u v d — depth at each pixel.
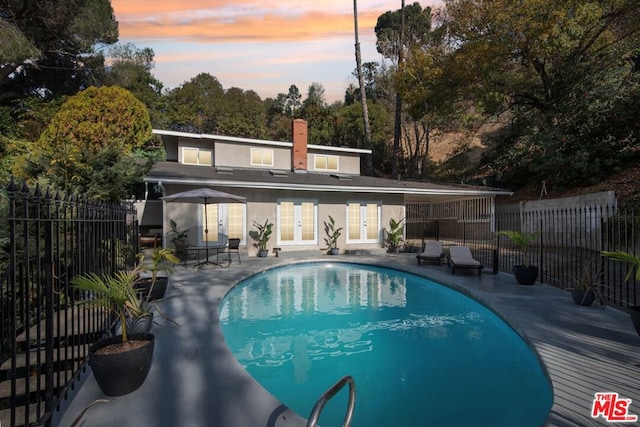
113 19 25.70
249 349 6.34
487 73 20.86
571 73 20.14
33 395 4.09
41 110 22.42
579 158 16.84
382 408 4.39
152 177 13.66
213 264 13.50
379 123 37.00
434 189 18.62
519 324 6.30
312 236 18.02
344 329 7.39
